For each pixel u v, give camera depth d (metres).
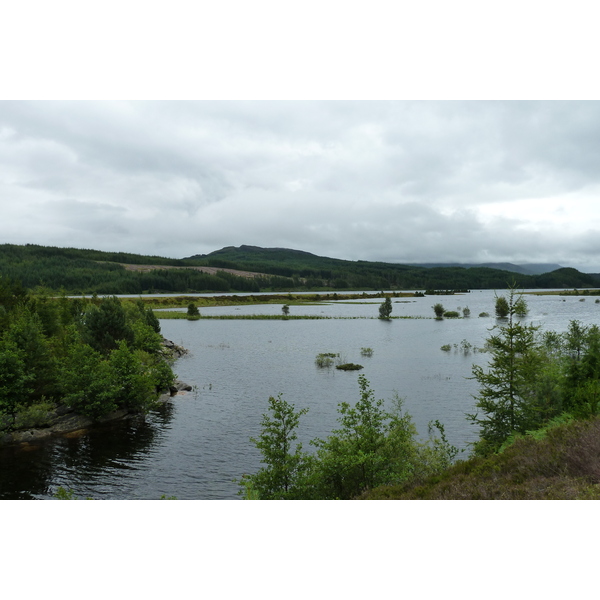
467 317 137.88
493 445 26.19
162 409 43.97
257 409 43.59
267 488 22.66
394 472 22.14
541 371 28.42
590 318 118.44
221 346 83.25
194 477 28.77
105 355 50.56
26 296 68.81
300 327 114.19
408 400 45.50
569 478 13.06
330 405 44.19
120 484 27.78
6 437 35.44
